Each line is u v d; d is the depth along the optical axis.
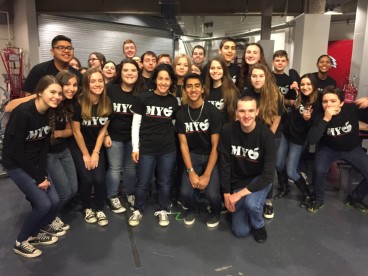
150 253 2.13
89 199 2.58
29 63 6.12
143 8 6.75
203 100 2.40
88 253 2.13
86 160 2.44
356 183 3.43
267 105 2.43
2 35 6.39
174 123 2.49
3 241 2.27
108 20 7.02
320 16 5.17
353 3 6.60
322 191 2.77
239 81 2.88
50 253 2.12
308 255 2.11
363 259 2.07
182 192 2.53
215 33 9.72
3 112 4.05
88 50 6.98
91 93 2.37
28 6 5.93
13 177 1.99
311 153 4.16
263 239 2.27
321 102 2.72
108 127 2.63
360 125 3.38
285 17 7.77
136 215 2.54
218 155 2.38
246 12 6.92
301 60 5.32
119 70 2.61
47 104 1.94
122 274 1.91
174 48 8.58
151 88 2.55
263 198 2.25
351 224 2.54
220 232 2.42
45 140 2.10
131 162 2.76
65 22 6.60
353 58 5.37
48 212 2.09
